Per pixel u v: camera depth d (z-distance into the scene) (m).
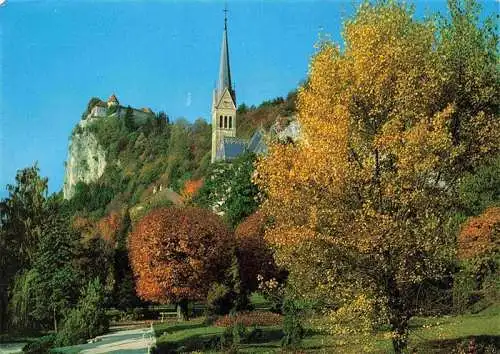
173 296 52.16
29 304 48.22
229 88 159.25
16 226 53.22
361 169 19.53
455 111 21.92
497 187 42.88
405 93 20.27
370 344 21.03
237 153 134.50
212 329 39.19
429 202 19.80
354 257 20.06
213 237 51.75
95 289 46.62
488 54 24.78
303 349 28.42
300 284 21.62
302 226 19.86
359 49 20.80
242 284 50.56
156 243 51.59
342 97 20.72
